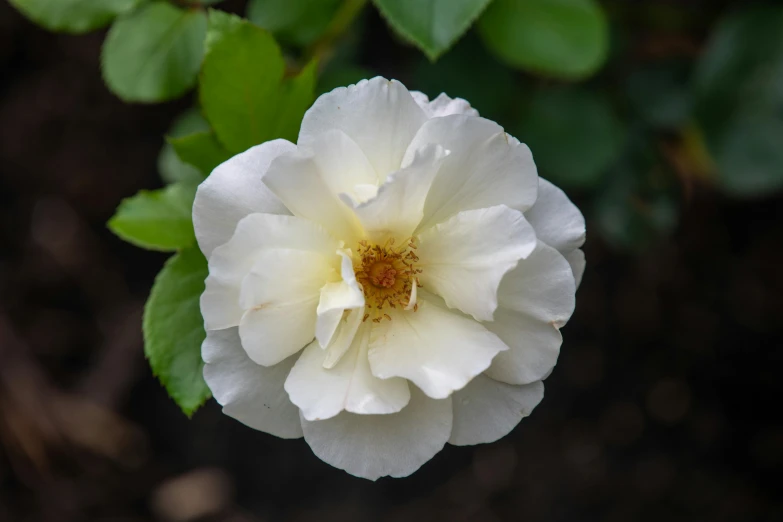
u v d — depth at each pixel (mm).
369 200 323
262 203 330
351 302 326
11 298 500
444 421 335
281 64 350
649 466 503
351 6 388
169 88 373
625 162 456
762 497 498
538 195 339
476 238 333
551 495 501
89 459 493
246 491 499
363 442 334
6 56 506
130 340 501
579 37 387
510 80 429
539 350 336
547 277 333
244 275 325
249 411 334
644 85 459
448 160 330
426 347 337
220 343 333
